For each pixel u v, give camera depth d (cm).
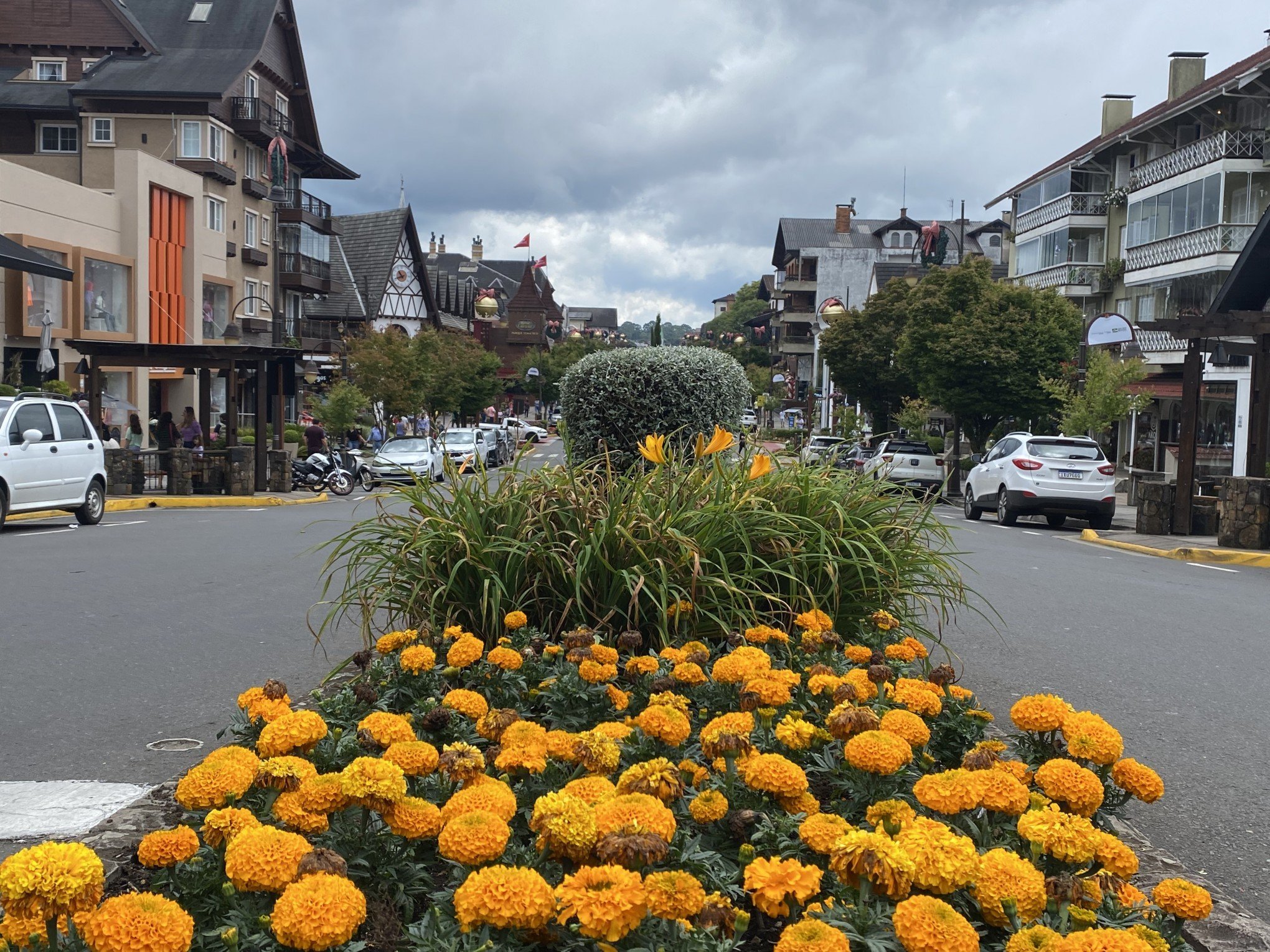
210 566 1323
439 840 273
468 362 6481
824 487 670
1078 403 3075
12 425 1689
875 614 582
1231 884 432
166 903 223
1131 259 4619
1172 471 4184
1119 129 4947
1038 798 316
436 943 250
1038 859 301
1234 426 3822
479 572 599
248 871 247
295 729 330
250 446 2870
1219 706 717
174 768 542
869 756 322
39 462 1728
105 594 1095
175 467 2659
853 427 3145
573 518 607
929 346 3753
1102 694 739
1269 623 1062
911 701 402
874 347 5075
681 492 651
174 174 3978
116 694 695
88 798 488
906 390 5091
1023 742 403
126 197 3694
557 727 442
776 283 11631
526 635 530
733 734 331
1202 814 513
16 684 718
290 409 5356
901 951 245
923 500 696
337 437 4191
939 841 262
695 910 239
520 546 590
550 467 652
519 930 251
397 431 4891
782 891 238
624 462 893
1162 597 1223
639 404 900
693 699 452
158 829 393
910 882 252
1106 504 2277
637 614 563
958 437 3816
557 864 289
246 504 2592
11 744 583
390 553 640
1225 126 4038
